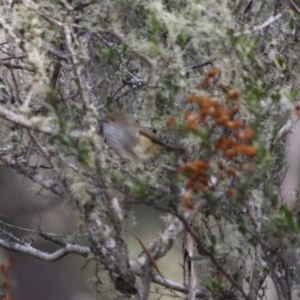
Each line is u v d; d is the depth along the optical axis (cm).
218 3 691
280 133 710
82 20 703
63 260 2011
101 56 833
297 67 759
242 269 810
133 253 770
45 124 635
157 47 649
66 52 700
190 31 669
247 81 631
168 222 744
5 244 922
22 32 654
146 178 698
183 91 664
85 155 588
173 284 887
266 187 687
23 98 728
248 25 705
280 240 595
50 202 1708
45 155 646
